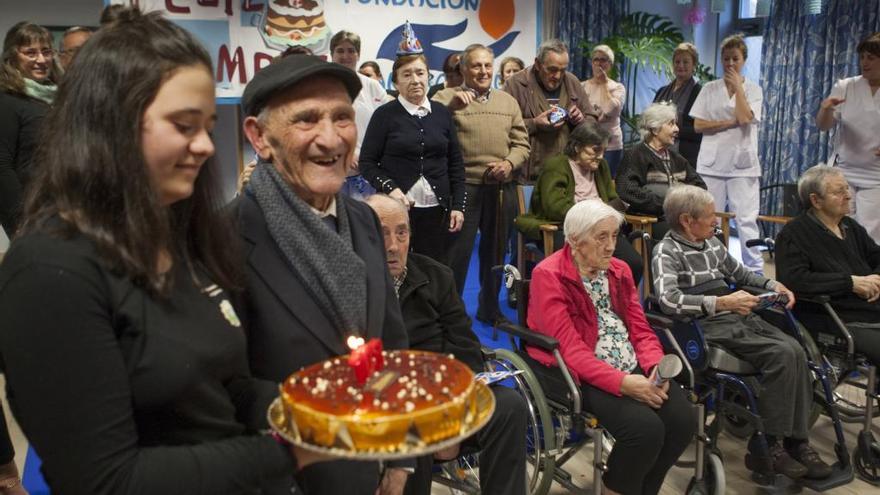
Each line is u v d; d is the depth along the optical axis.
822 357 2.88
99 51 0.83
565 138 4.21
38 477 2.44
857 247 3.06
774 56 6.45
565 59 4.18
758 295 2.68
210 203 0.99
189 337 0.88
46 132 0.86
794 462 2.51
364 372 0.92
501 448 2.05
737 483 2.62
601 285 2.46
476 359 2.16
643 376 2.29
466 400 0.86
